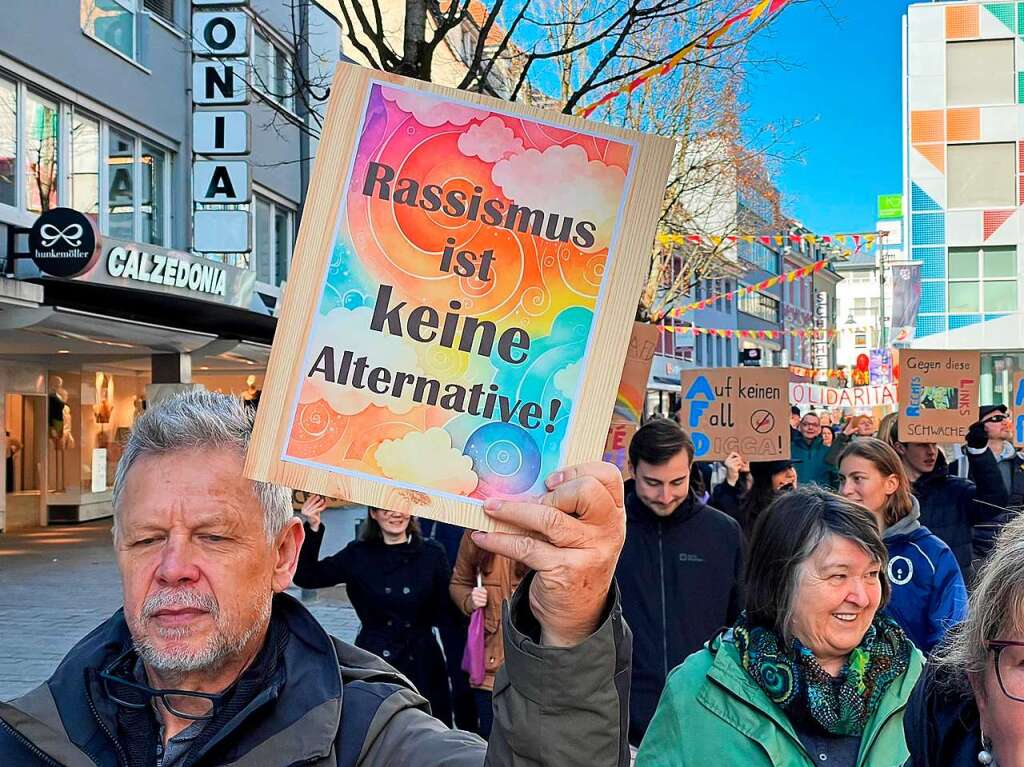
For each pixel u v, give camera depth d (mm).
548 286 1596
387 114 1629
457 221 1613
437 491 1570
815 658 2484
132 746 1758
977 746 1733
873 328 45094
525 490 1562
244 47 14359
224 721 1735
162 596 1707
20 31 12883
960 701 1787
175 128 16781
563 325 1591
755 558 2625
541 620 1488
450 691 4809
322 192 1623
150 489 1739
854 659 2492
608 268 1593
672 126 16922
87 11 14438
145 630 1728
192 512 1718
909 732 1902
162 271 12883
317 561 4707
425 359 1599
